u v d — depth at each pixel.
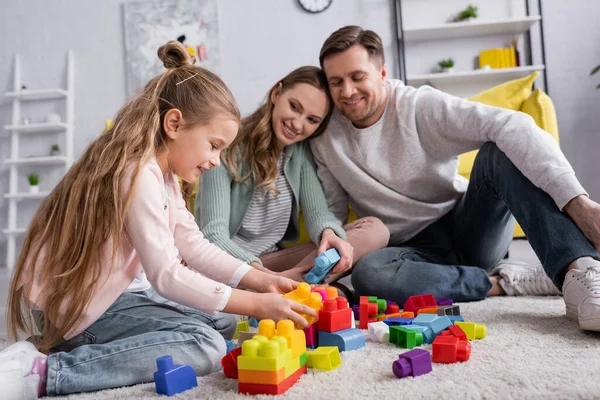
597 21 3.44
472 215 1.45
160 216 0.85
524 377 0.71
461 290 1.35
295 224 1.60
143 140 0.88
